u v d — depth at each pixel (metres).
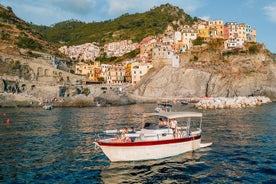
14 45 160.88
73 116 71.44
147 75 147.38
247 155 30.17
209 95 133.12
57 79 148.25
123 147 27.08
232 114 71.81
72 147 34.47
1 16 187.50
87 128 49.81
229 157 29.39
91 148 33.91
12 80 123.19
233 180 22.72
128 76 162.62
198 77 134.50
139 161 27.78
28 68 142.75
